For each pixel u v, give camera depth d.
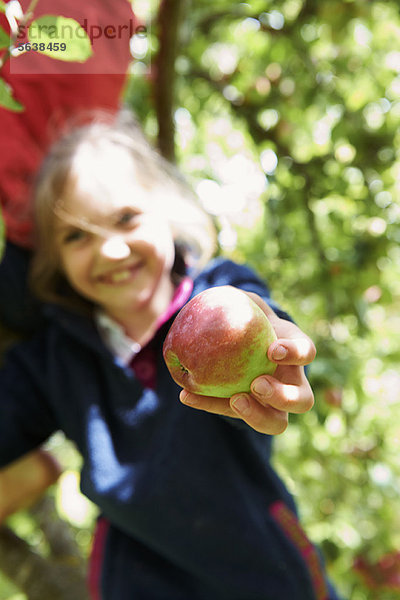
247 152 3.50
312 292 2.64
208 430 1.37
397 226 2.45
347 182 2.54
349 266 2.44
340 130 2.47
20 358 1.63
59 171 1.43
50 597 1.78
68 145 1.48
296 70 2.71
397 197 2.56
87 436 1.43
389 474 2.83
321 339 2.41
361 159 2.48
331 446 2.80
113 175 1.43
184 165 3.52
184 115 3.26
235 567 1.36
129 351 1.46
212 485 1.36
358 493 2.85
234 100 2.81
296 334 0.93
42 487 1.62
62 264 1.51
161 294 1.48
